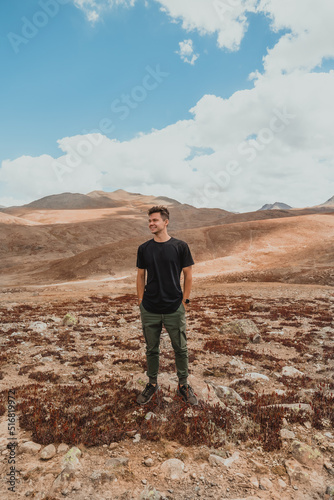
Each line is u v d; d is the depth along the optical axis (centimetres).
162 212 372
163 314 375
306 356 740
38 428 312
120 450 283
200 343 877
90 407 372
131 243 9450
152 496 217
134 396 411
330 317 1396
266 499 223
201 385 459
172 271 368
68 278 7675
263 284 3759
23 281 7831
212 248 9412
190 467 260
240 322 1038
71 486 229
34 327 1061
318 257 5906
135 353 740
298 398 431
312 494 231
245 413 369
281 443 300
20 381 517
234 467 262
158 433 310
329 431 330
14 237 14412
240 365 645
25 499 216
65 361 652
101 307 1883
